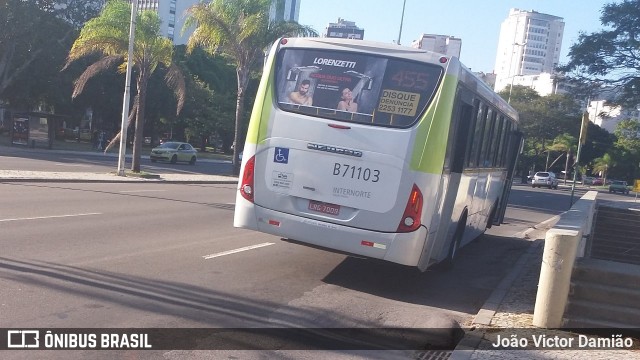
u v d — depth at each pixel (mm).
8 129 61625
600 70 21516
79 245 11094
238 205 10047
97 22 28938
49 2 53250
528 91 79750
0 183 20641
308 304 8742
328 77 9688
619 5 20672
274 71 9992
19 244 10734
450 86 9289
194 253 11445
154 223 14656
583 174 88688
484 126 12797
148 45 29625
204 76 73250
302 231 9578
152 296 8266
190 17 34156
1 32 50719
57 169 28703
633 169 80312
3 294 7746
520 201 40969
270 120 9820
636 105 21141
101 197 19125
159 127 76188
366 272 11398
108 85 58875
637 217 17828
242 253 11945
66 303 7621
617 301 8688
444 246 11094
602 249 16375
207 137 80938
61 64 54156
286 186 9680
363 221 9297
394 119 9320
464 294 10594
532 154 80375
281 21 35000
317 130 9531
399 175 9172
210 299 8445
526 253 16156
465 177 11492
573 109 76438
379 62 9516
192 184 29422
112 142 30234
